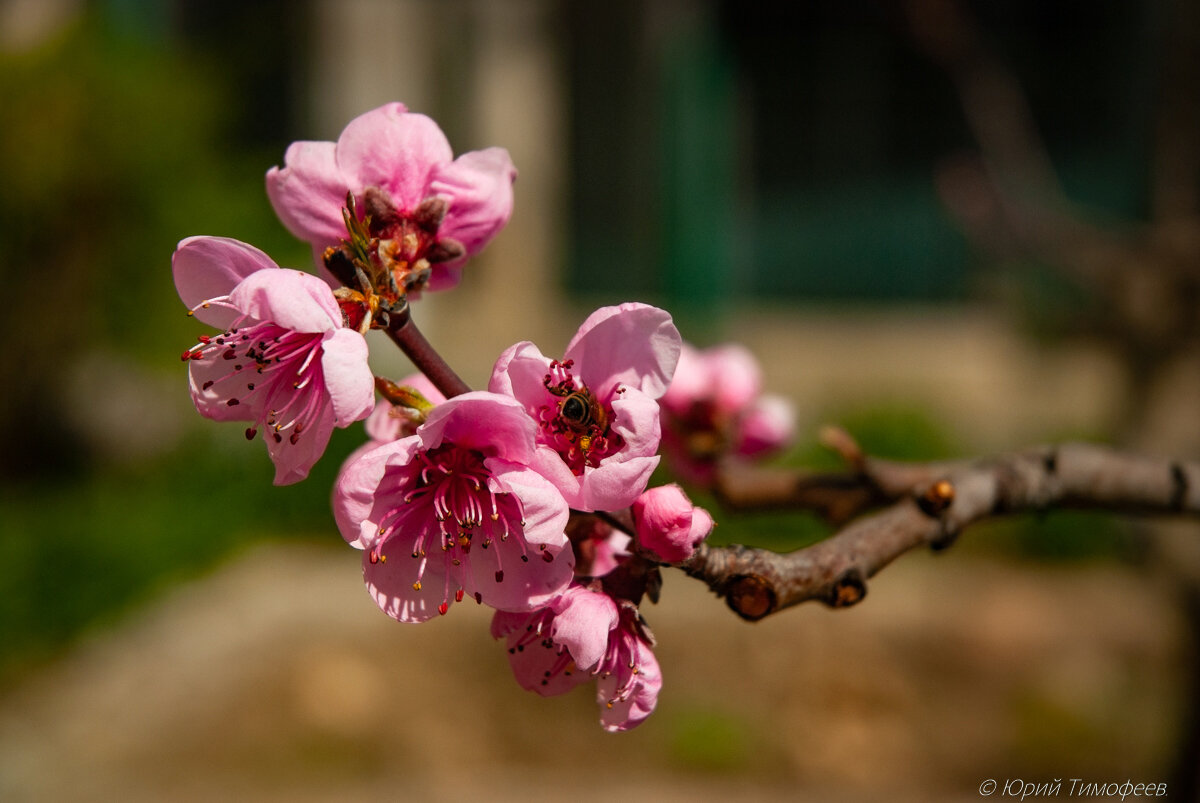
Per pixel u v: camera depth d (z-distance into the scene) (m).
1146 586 4.00
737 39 11.92
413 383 1.34
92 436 9.00
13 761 5.49
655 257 12.10
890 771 5.73
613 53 12.01
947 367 10.38
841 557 1.32
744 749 5.91
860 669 6.50
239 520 8.56
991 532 8.09
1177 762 3.12
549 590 1.17
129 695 6.21
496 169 1.36
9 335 8.57
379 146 1.33
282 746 5.87
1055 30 11.22
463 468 1.19
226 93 9.80
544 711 6.33
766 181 12.02
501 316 11.32
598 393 1.22
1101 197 11.14
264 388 1.26
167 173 8.67
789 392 10.43
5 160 8.27
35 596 7.06
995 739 5.95
